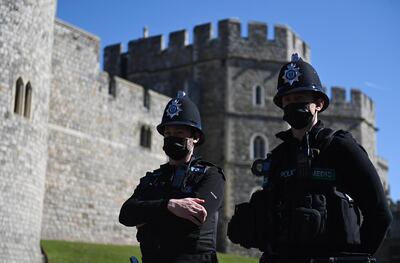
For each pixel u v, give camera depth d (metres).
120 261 25.92
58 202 30.23
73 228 30.77
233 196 38.56
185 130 6.13
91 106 33.03
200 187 5.87
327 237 4.83
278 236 5.04
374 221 4.87
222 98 40.31
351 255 4.82
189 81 40.12
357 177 4.95
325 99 5.36
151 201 5.79
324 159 5.04
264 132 40.25
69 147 31.38
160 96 38.03
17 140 21.56
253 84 40.88
